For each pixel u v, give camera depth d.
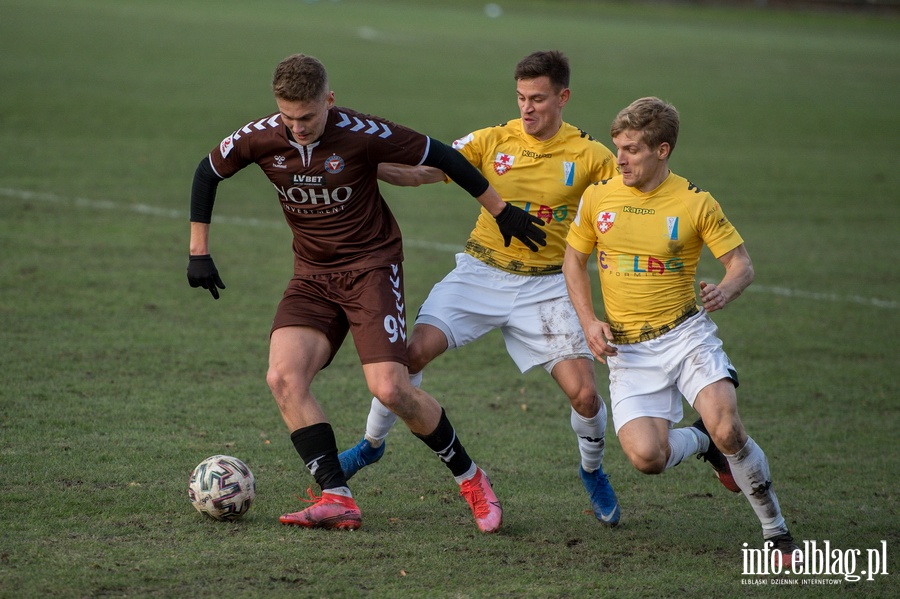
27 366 23.92
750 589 14.69
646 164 16.16
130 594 13.41
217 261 35.56
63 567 14.09
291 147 16.50
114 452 19.08
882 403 24.95
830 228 45.44
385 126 16.84
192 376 24.22
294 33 120.56
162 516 16.25
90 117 61.56
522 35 138.00
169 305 30.06
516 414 23.39
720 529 17.22
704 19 186.50
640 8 198.62
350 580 14.20
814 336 30.53
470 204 47.88
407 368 16.77
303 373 16.56
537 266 18.86
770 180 55.50
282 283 33.38
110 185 45.53
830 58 132.50
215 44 104.25
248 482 16.22
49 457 18.59
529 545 16.05
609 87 90.50
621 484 19.48
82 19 117.69
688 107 83.06
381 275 17.09
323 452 16.31
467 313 18.77
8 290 30.14
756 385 26.08
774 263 39.22
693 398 16.09
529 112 18.34
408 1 188.88
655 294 16.55
